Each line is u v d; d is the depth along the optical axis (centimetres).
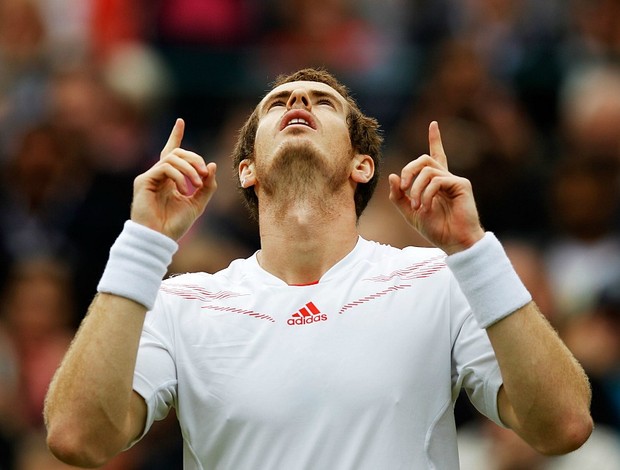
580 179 3597
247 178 2020
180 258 3269
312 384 1766
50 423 1727
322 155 1912
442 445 1791
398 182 1814
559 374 1719
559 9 4262
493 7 4241
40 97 3950
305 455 1742
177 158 1802
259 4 4244
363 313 1817
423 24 4200
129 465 2995
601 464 2816
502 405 1794
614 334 3169
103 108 3853
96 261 3588
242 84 4144
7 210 3666
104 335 1727
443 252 1909
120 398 1717
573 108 3959
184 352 1830
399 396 1766
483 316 1741
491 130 3706
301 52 4166
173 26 4184
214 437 1791
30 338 3328
